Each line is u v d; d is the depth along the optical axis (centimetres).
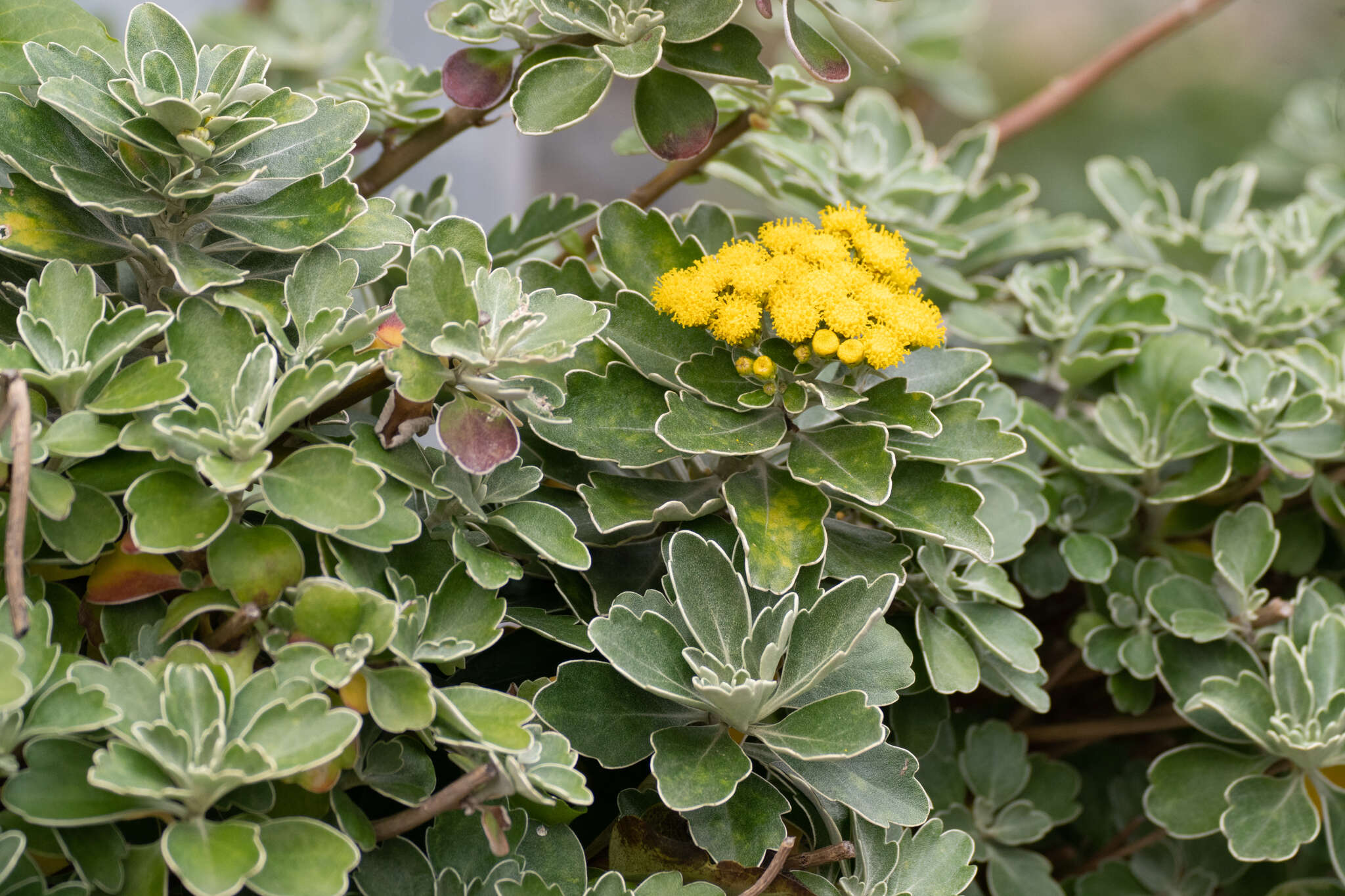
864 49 73
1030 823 79
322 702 67
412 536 69
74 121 71
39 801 66
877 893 72
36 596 69
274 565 68
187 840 67
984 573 76
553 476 74
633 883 72
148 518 68
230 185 70
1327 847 80
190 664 68
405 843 70
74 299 70
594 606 73
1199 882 80
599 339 74
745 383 73
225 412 69
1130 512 80
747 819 71
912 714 75
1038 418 80
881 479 72
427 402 69
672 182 79
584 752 71
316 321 70
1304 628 78
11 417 68
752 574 71
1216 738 79
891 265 73
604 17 74
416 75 79
